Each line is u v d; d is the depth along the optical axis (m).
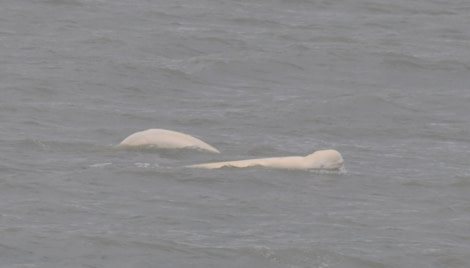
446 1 158.75
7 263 53.31
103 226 59.06
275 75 112.19
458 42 131.88
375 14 147.25
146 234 58.03
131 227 59.19
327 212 63.84
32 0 138.12
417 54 122.81
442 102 101.69
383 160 78.19
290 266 54.91
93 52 115.00
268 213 63.09
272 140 83.94
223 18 138.50
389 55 120.69
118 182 67.69
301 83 109.50
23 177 67.75
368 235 59.72
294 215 62.88
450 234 60.47
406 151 82.00
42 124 85.31
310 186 69.06
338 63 117.56
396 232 60.44
